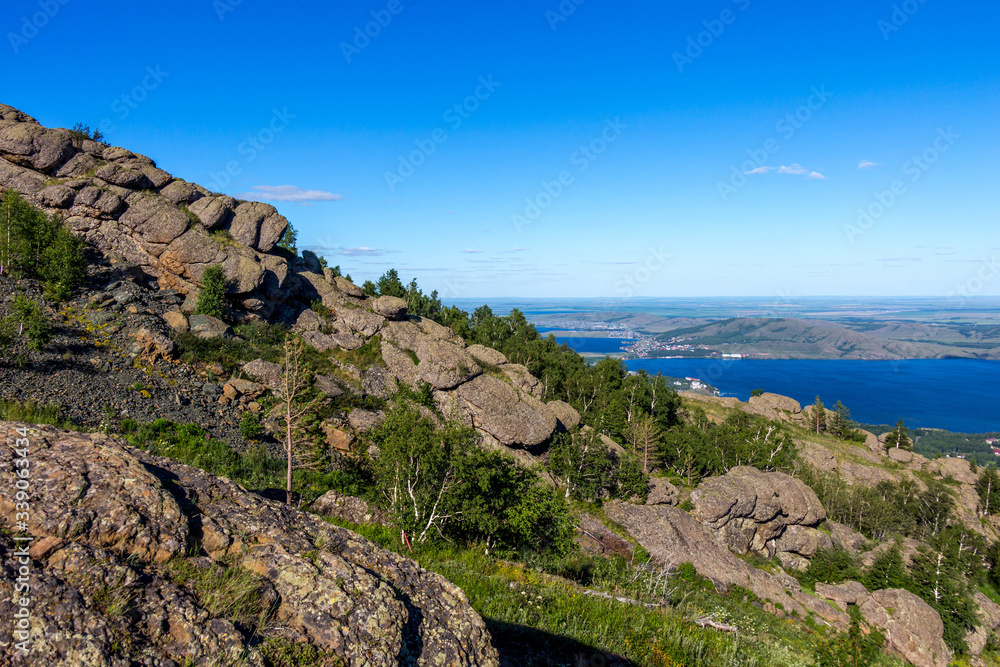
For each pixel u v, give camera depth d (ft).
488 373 162.20
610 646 43.27
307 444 99.50
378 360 152.56
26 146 137.69
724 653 49.88
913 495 277.64
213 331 124.98
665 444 211.20
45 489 17.53
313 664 16.69
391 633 18.95
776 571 136.05
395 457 74.28
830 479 256.52
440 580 24.90
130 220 140.46
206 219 150.61
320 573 20.07
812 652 65.00
